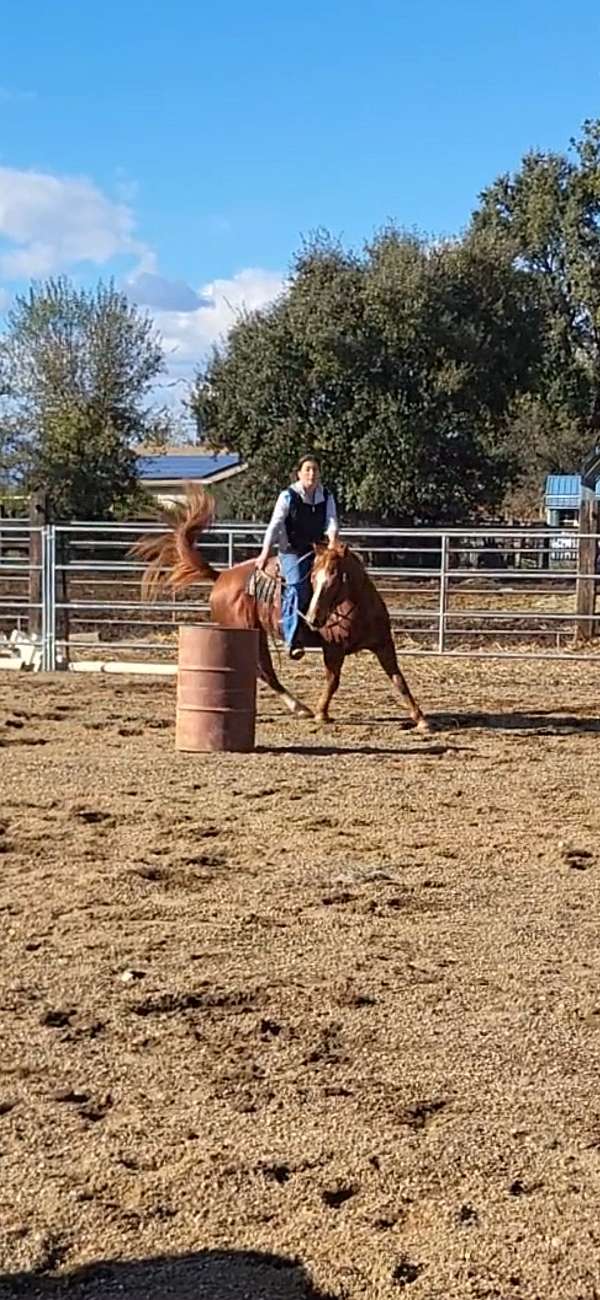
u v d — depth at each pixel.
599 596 26.06
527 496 62.75
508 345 42.28
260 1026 5.35
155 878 7.45
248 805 9.25
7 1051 5.10
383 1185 4.14
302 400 40.50
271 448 40.25
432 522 41.12
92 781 9.98
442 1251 3.79
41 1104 4.66
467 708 14.01
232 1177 4.17
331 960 6.14
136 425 43.94
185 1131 4.47
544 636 20.84
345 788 9.85
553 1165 4.27
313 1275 3.68
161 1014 5.49
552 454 62.59
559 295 62.97
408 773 10.46
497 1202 4.05
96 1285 3.63
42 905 6.91
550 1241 3.84
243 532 18.95
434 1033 5.32
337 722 12.96
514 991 5.78
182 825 8.66
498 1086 4.84
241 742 11.30
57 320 43.75
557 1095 4.77
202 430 42.75
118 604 17.53
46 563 17.36
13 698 14.49
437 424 39.91
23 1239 3.83
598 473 36.22
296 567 12.07
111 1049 5.13
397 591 18.27
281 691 13.02
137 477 43.69
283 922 6.68
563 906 7.00
